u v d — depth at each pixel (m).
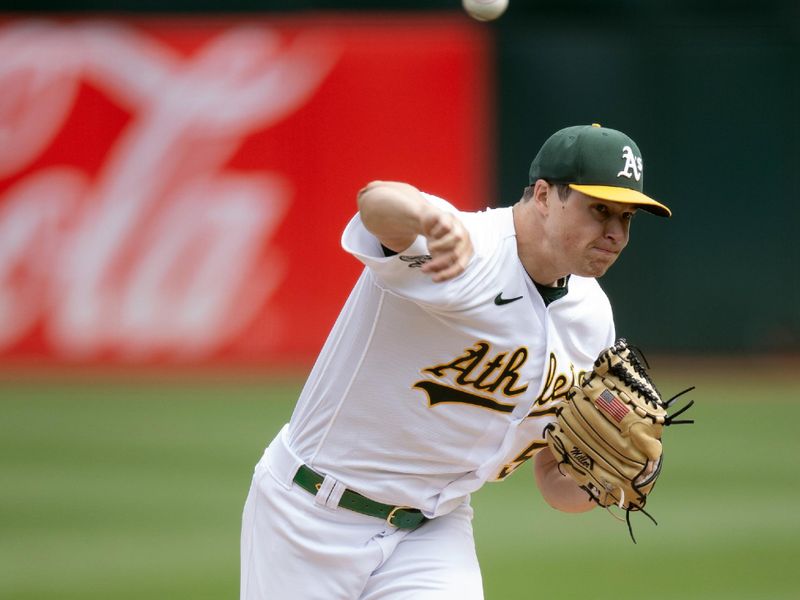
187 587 24.03
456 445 13.56
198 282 50.88
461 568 14.02
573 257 12.69
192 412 42.56
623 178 12.38
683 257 52.16
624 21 52.31
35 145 50.50
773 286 52.19
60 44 50.62
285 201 51.03
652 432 13.42
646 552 27.31
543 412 13.84
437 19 53.09
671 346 52.38
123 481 33.25
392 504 13.88
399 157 51.62
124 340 50.78
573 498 14.98
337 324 13.67
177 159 50.78
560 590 24.28
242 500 31.39
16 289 50.69
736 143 52.03
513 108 52.16
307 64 51.00
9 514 29.95
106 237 50.62
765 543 27.89
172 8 53.94
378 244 12.43
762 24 51.94
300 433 14.03
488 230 12.82
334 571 13.95
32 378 49.16
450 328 12.78
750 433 40.22
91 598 23.30
